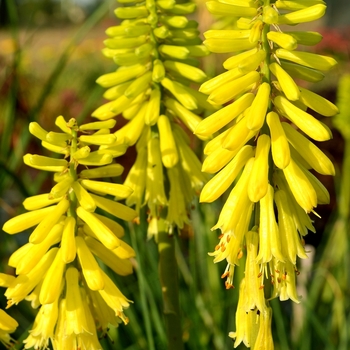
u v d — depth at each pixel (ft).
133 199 13.62
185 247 24.89
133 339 18.49
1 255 20.18
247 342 10.21
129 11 13.08
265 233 9.66
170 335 13.17
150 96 13.57
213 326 18.52
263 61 9.90
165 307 13.15
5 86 24.81
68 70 49.65
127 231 17.74
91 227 10.09
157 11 13.35
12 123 20.38
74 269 10.43
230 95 9.55
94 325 10.41
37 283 10.36
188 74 13.16
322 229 27.17
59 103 31.81
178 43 13.66
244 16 9.91
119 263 10.89
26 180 24.00
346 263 19.54
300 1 9.91
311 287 20.61
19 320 19.25
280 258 9.52
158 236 13.26
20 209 19.48
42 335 10.30
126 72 13.34
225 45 9.75
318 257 25.16
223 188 9.82
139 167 13.79
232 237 9.85
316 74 10.20
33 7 23.71
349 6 62.28
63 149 10.08
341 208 20.12
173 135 13.79
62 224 10.34
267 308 10.07
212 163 9.68
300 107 10.27
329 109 9.82
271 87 9.98
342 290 19.67
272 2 9.93
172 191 13.41
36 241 9.71
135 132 13.32
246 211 9.79
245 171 9.83
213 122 9.66
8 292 10.12
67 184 10.00
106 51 13.87
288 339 18.93
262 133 9.97
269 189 9.84
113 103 13.28
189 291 19.67
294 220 10.08
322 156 9.73
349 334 17.99
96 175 10.61
